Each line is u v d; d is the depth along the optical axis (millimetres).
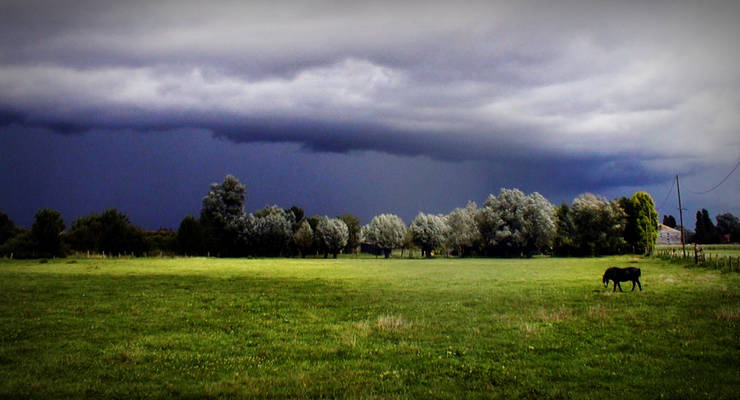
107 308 31141
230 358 19719
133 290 40812
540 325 25484
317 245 149250
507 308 31312
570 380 16703
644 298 34031
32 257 96312
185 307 32156
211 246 138625
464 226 145375
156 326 25984
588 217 129875
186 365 18734
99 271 61750
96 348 21188
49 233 97688
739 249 125688
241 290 41938
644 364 18375
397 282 50000
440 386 16172
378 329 25031
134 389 15898
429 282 50000
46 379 16828
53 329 24766
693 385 15898
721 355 19281
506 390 15672
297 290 42344
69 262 83250
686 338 22078
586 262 95938
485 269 74062
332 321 27766
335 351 20781
